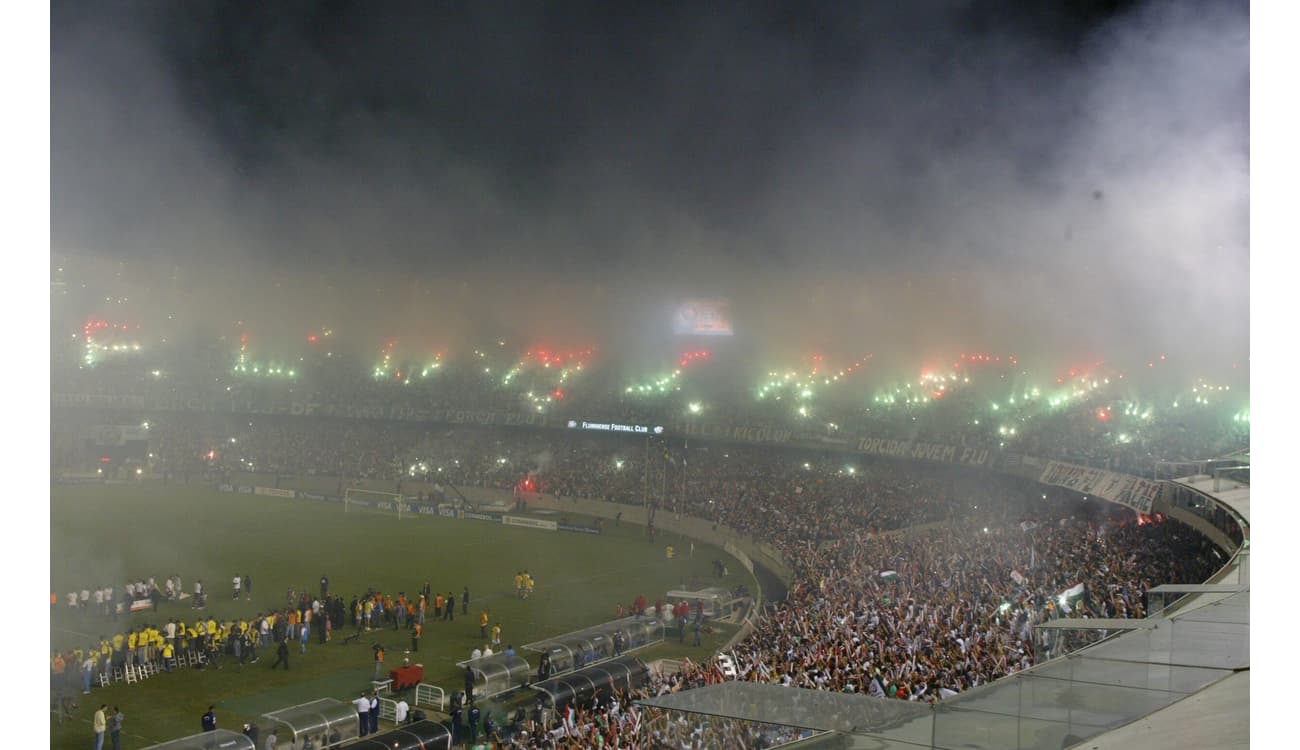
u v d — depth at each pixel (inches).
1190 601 709.3
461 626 2272.4
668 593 2404.0
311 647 2086.6
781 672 1187.9
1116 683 478.3
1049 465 2511.1
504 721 1600.6
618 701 1434.5
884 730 494.6
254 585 2659.9
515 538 3489.2
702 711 625.0
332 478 4618.6
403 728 1477.6
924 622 1389.0
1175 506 1742.1
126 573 2753.4
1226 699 383.2
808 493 3353.8
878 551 2285.9
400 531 3577.8
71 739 1533.0
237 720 1627.7
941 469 3225.9
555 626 2272.4
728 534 3277.6
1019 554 1894.7
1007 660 1055.6
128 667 1847.9
